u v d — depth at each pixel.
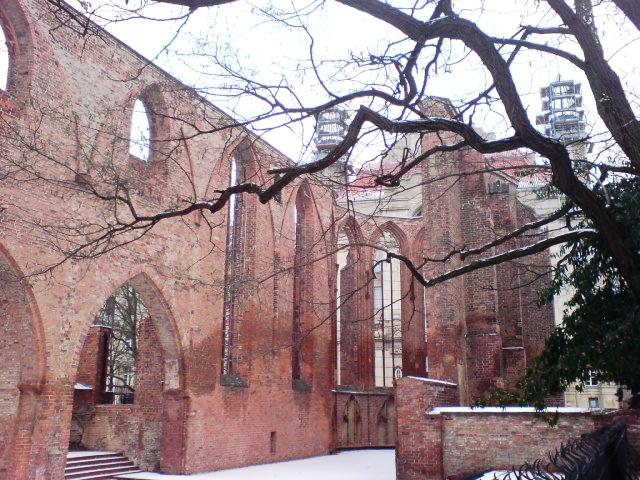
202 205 7.57
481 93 7.89
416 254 33.62
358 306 32.28
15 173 13.16
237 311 22.92
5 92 14.56
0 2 14.75
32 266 14.65
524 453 14.32
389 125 6.77
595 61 6.50
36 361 14.77
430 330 19.91
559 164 6.34
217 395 20.69
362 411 31.28
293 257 26.14
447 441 14.99
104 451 20.48
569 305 10.55
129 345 34.81
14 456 14.52
